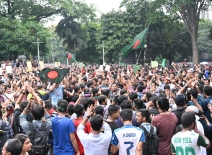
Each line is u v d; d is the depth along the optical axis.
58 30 65.94
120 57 56.44
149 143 6.28
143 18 56.56
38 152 6.52
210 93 8.44
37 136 6.59
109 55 60.44
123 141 5.86
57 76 10.49
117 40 57.56
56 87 11.05
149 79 15.88
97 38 63.44
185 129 5.66
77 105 7.00
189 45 64.56
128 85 12.94
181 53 65.56
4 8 60.53
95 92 10.20
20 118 7.00
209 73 23.17
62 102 6.91
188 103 8.06
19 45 55.28
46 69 10.49
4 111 8.24
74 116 7.41
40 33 56.75
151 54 65.06
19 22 57.78
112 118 6.64
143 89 11.41
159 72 21.41
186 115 5.65
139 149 5.82
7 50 54.75
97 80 14.73
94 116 5.94
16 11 60.62
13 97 10.66
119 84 13.22
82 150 6.96
